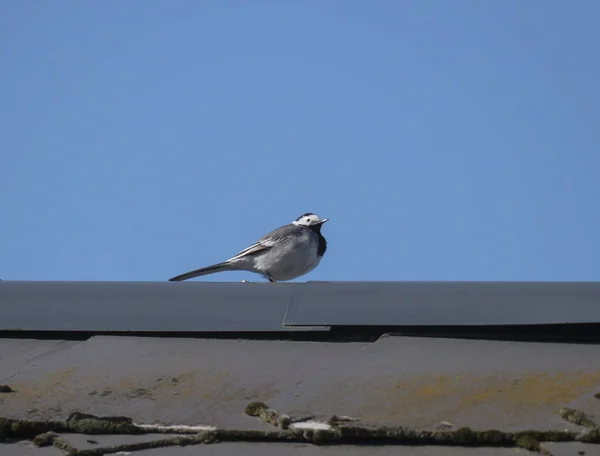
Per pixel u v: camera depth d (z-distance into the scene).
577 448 7.24
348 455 7.26
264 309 10.52
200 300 10.91
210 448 7.40
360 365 9.05
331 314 10.24
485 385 8.47
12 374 9.07
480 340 9.80
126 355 9.52
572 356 9.25
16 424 7.69
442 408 7.98
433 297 10.70
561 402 8.05
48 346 10.01
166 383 8.70
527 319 9.95
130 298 11.06
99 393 8.48
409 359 9.21
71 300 11.02
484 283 11.48
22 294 11.37
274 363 9.19
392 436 7.47
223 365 9.14
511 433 7.43
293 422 7.68
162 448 7.41
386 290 11.06
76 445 7.41
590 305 10.24
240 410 8.03
